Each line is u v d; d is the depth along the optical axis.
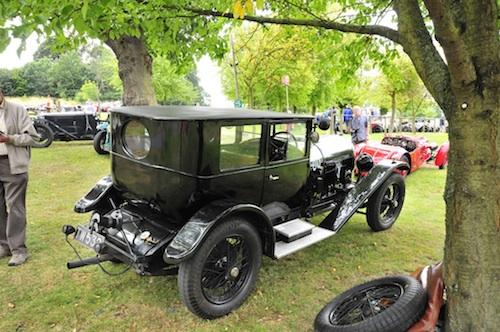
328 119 3.74
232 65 12.48
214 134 2.72
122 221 2.86
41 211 5.05
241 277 2.95
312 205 4.11
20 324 2.63
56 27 2.25
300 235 3.42
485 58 1.81
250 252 2.95
